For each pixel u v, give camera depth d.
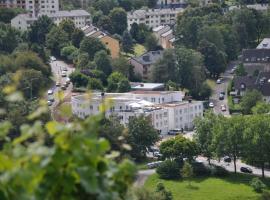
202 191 135.75
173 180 141.88
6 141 13.77
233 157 154.38
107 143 13.09
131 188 14.10
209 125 154.62
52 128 13.18
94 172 12.73
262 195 126.06
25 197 12.28
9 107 130.75
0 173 12.56
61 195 12.62
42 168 12.46
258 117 150.38
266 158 145.38
